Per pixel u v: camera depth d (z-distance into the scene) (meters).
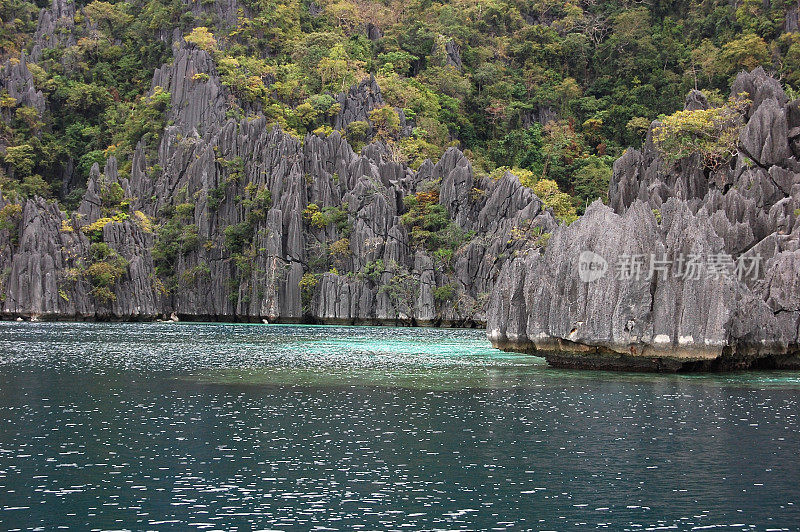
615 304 55.12
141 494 24.58
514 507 23.77
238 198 143.88
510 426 35.62
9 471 26.97
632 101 185.25
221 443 31.42
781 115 94.38
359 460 29.02
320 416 37.56
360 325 132.12
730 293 53.66
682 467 28.50
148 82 182.88
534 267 59.53
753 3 181.62
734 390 48.06
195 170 147.50
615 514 23.23
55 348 71.50
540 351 59.22
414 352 74.06
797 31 172.88
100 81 188.62
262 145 146.38
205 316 140.50
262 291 135.50
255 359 64.31
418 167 158.38
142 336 90.50
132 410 38.59
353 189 142.88
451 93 193.25
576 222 58.69
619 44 199.38
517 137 186.12
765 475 27.47
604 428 35.38
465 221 140.38
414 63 199.00
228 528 21.66
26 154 168.12
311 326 125.62
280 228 136.62
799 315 60.66
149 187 152.50
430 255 135.50
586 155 180.75
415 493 25.03
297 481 26.19
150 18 190.38
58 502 23.70
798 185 84.00
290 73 177.62
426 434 33.62
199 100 162.50
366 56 193.00
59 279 118.00
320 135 156.62
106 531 21.33
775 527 22.25
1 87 177.00
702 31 194.38
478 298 129.62
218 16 185.38
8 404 39.91
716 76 176.75
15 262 117.12
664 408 40.94
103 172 159.00
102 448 30.41
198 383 48.56
